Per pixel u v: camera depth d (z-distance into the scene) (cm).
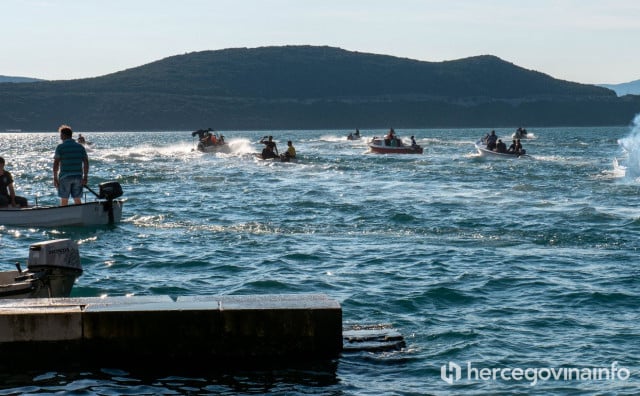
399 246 2302
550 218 2867
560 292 1709
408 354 1277
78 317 1207
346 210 3131
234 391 1107
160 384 1130
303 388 1122
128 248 2258
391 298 1658
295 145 11756
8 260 2123
